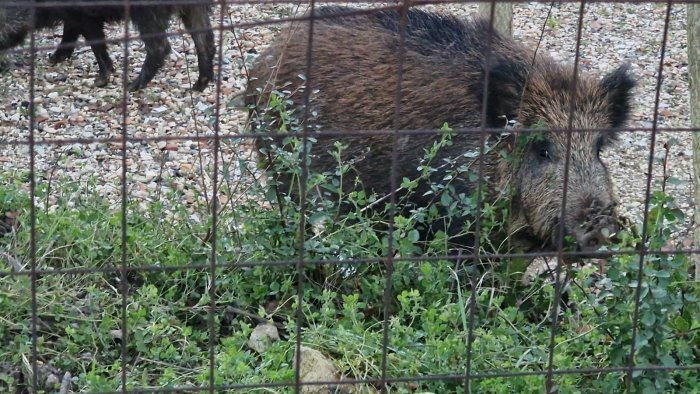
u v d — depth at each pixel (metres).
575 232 7.10
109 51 14.47
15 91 12.87
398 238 6.48
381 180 7.61
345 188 7.69
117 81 13.47
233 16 14.66
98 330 5.84
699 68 6.41
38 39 14.78
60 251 6.68
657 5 17.22
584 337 5.79
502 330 5.82
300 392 5.31
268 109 7.05
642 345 5.01
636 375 5.10
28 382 5.46
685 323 5.58
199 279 6.72
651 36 15.97
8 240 6.79
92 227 6.86
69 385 5.46
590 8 17.05
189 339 6.12
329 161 7.80
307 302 6.48
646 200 4.54
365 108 7.76
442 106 7.55
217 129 4.13
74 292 6.37
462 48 7.83
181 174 10.43
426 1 4.07
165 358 5.72
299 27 8.48
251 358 5.68
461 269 6.78
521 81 7.48
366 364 5.50
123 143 3.94
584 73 8.30
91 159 10.77
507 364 5.41
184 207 7.30
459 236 7.12
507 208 7.33
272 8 14.61
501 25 9.89
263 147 7.40
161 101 12.77
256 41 14.01
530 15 16.59
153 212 7.36
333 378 5.39
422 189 7.43
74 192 7.84
